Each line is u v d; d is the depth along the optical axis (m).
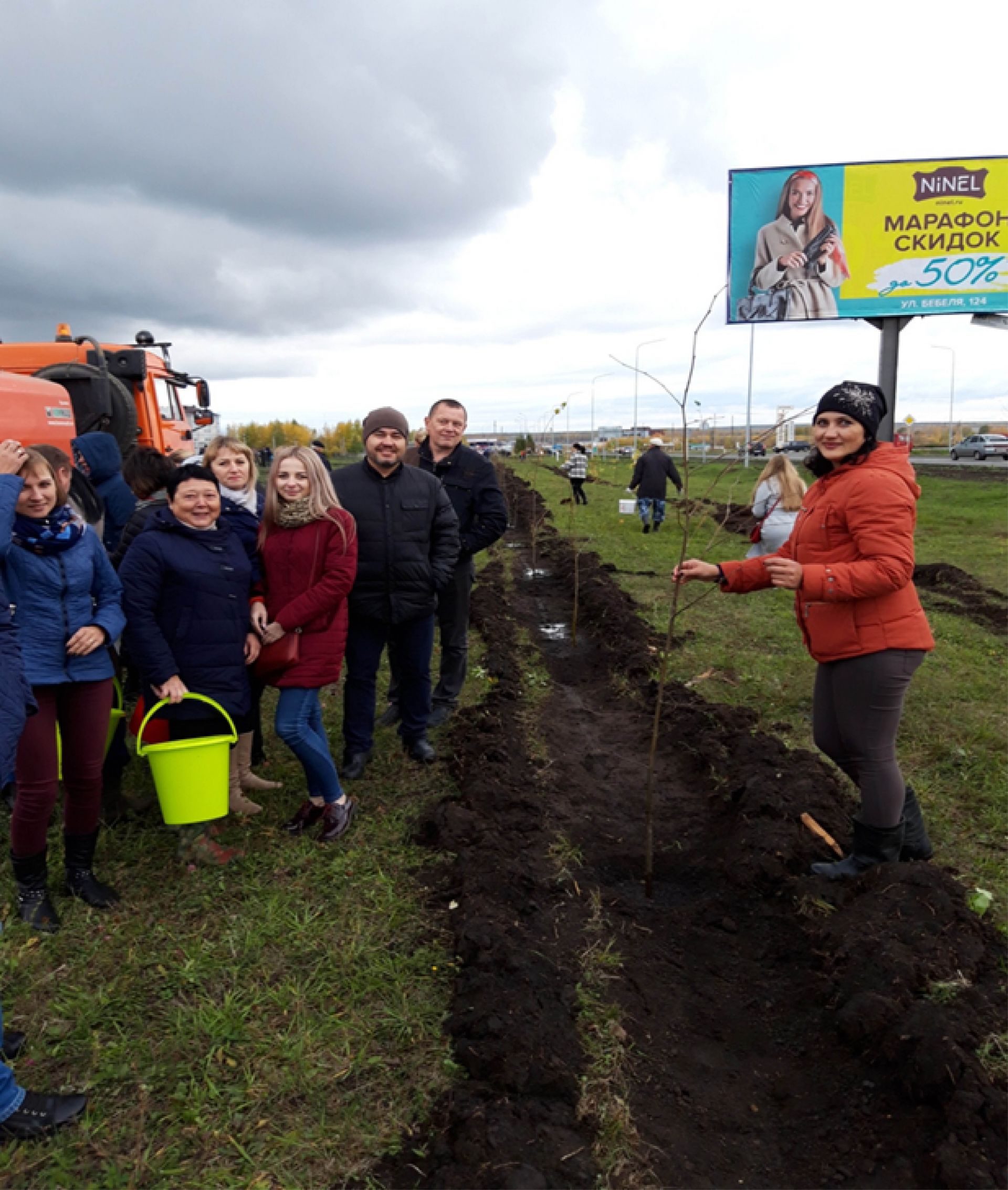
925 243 12.95
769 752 4.75
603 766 5.26
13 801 3.38
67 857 3.46
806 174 13.10
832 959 3.06
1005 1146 2.27
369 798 4.45
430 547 4.89
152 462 4.62
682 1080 2.75
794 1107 2.65
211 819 3.60
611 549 13.20
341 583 3.87
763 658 7.00
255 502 4.41
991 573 11.05
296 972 3.03
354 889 3.57
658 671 6.76
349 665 4.71
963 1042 2.55
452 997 2.89
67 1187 2.18
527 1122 2.41
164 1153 2.28
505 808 4.32
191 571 3.63
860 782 3.43
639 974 3.24
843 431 3.18
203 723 3.74
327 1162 2.27
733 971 3.31
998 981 2.90
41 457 3.13
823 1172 2.39
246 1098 2.47
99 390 7.51
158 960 3.08
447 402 5.56
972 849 3.93
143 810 4.30
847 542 3.23
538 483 27.70
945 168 12.70
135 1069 2.57
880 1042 2.65
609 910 3.65
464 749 5.01
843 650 3.25
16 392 5.14
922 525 16.34
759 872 3.70
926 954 2.90
